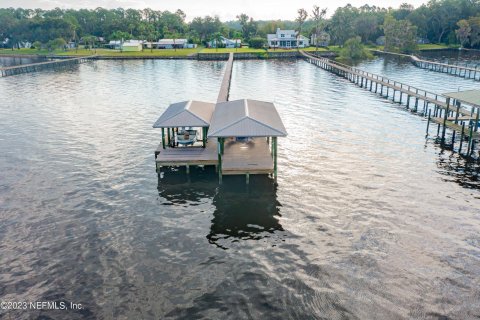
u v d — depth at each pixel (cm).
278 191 2752
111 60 13850
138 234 2219
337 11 17550
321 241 2131
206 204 2583
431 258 1962
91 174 3092
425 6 17575
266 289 1758
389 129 4306
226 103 3434
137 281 1817
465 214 2391
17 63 13700
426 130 4250
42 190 2794
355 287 1762
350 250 2042
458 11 16400
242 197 2672
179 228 2286
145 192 2761
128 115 5150
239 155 3047
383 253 2009
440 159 3344
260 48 17112
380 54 14325
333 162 3300
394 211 2438
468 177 2955
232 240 2158
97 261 1972
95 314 1623
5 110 5556
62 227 2294
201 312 1623
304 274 1858
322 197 2650
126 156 3503
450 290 1736
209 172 3086
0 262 1961
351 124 4556
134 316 1608
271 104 3456
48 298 1717
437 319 1578
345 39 16962
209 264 1944
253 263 1948
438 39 17388
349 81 8169
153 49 17400
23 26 18638
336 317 1593
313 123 4619
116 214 2450
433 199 2592
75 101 6216
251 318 1591
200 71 10325
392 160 3331
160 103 5988
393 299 1688
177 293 1738
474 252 2008
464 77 8350
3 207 2534
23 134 4278
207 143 3347
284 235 2200
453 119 3975
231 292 1742
